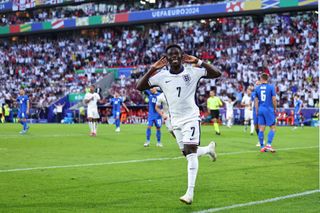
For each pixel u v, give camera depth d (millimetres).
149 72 7254
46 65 56312
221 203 7121
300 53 42469
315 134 24891
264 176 9828
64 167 11273
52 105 46781
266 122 15164
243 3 45250
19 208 6746
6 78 57531
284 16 45094
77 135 23828
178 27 51656
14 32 59781
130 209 6719
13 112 46688
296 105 32438
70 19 56000
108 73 50219
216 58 46938
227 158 13227
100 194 7816
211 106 24766
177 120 7379
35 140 20344
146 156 13945
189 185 7008
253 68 43438
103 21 53844
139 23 52094
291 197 7547
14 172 10359
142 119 42844
